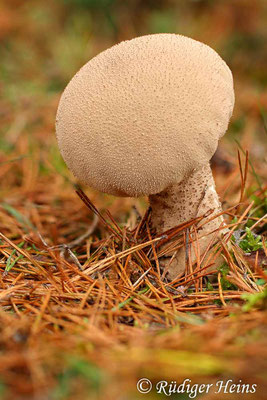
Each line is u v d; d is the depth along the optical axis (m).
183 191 0.29
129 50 0.28
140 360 0.23
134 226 0.34
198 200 0.29
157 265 0.29
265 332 0.24
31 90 0.54
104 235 0.34
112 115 0.27
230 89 0.28
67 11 0.75
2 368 0.23
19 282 0.29
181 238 0.30
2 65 0.61
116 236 0.32
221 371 0.23
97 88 0.27
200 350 0.23
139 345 0.24
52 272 0.30
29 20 0.73
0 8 0.76
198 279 0.29
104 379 0.22
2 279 0.29
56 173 0.41
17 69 0.61
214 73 0.28
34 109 0.51
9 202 0.38
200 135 0.27
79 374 0.23
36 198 0.39
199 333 0.24
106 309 0.27
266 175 0.38
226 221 0.33
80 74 0.29
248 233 0.30
